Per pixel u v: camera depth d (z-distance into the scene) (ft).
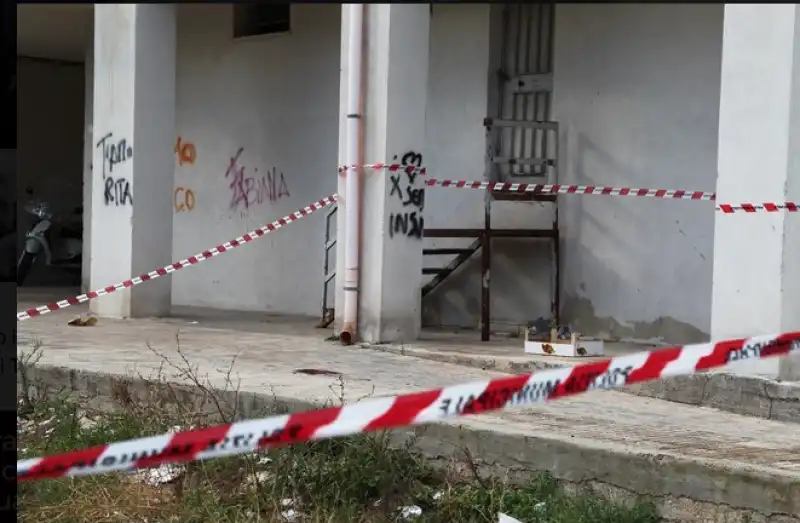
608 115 29.60
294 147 37.58
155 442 11.23
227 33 39.70
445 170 33.30
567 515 14.03
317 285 36.81
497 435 15.98
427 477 16.19
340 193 28.22
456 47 33.01
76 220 54.08
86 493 15.80
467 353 25.49
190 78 41.04
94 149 34.53
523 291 31.32
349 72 27.76
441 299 32.86
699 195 24.44
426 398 11.34
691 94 27.73
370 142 27.73
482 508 14.80
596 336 29.81
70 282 53.42
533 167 31.58
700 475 14.06
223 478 16.26
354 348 27.09
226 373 22.02
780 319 19.95
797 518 13.23
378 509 15.39
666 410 19.61
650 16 28.58
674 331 28.09
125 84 33.63
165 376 21.04
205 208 40.55
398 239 27.84
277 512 14.98
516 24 31.91
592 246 29.91
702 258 27.48
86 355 24.58
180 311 37.47
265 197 38.55
